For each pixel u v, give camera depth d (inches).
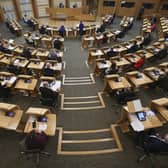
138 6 935.0
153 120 232.5
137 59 417.4
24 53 455.2
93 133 265.1
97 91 366.0
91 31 710.5
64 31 681.6
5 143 241.0
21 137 247.1
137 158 227.0
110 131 268.5
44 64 400.2
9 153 229.9
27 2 882.8
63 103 327.0
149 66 440.5
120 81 325.7
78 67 474.6
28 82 323.0
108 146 244.1
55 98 301.6
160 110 245.0
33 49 495.2
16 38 681.6
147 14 960.9
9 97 324.5
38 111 234.8
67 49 605.0
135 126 227.3
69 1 940.0
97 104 325.1
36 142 199.6
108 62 409.4
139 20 957.2
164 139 217.6
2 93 304.5
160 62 455.5
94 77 416.8
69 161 222.7
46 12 922.1
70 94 355.3
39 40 601.0
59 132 263.0
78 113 301.0
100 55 470.6
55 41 558.3
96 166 218.4
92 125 279.1
